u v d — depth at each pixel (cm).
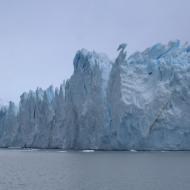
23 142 11269
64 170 4953
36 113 10938
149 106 8250
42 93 11219
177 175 4150
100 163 5750
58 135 9888
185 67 8388
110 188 3319
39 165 5812
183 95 8106
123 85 8356
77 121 9319
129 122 8169
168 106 8194
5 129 12244
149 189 3241
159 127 8156
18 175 4459
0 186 3541
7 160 6981
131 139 8188
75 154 7969
